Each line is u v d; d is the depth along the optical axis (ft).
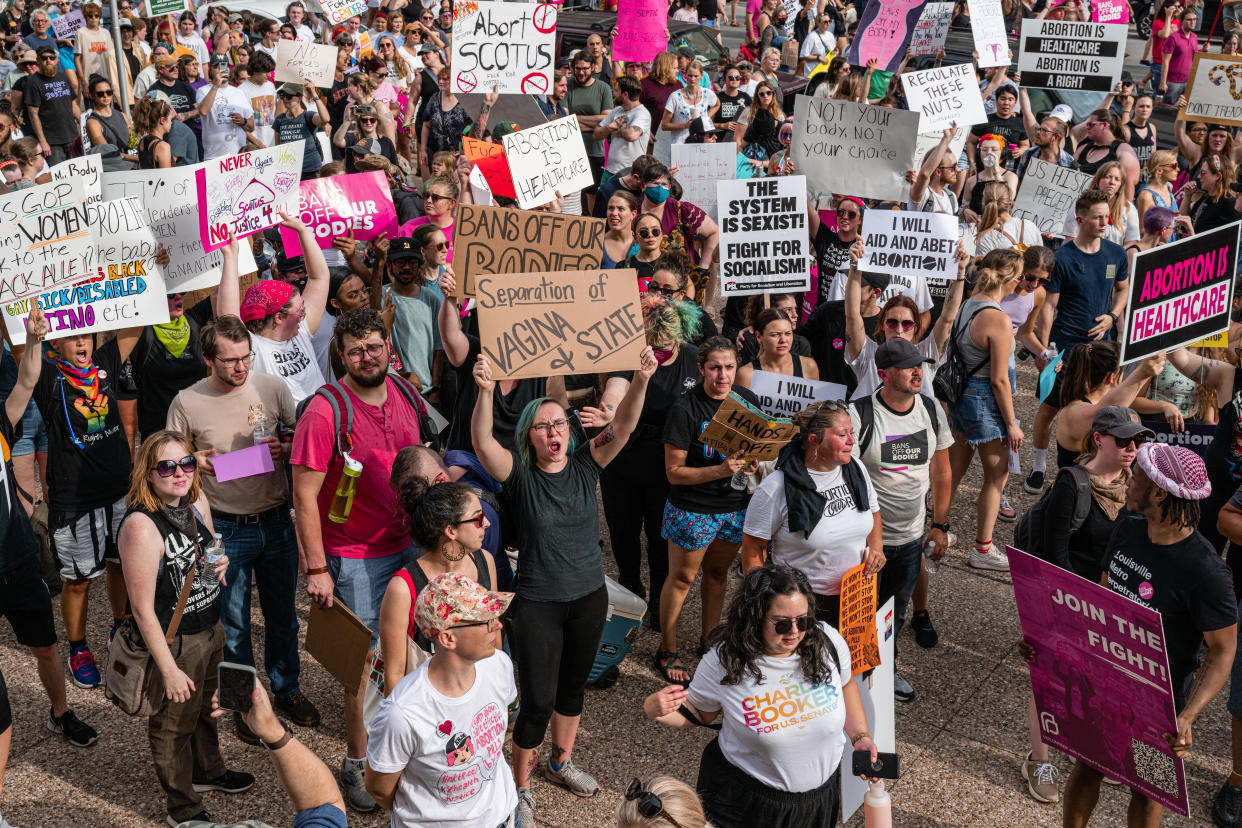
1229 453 18.90
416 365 21.76
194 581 14.35
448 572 13.88
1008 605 22.26
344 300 22.22
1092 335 26.32
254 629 20.75
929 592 22.63
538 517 15.05
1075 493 15.71
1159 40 58.95
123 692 14.15
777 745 12.56
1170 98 57.57
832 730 12.74
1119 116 37.55
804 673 12.60
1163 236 29.43
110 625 20.62
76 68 51.24
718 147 30.37
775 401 19.61
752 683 12.59
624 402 15.52
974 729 18.39
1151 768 13.79
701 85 44.16
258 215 21.04
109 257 18.79
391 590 13.67
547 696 15.30
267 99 41.52
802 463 16.22
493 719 11.91
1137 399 21.30
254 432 16.63
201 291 24.00
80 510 18.02
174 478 13.82
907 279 25.35
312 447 15.39
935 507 19.45
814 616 12.58
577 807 16.20
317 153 40.40
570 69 44.68
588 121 40.91
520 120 35.35
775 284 24.94
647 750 17.56
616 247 25.46
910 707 18.89
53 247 18.29
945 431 18.60
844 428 15.79
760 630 12.40
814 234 28.86
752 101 40.83
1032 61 37.81
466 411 19.88
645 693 19.07
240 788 16.15
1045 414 26.09
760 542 16.44
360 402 15.94
